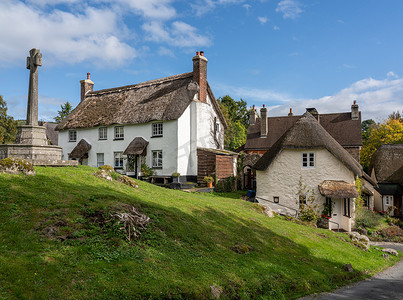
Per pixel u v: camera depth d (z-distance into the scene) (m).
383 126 53.78
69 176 11.27
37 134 12.81
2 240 6.48
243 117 69.69
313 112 39.28
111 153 28.81
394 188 34.06
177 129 25.25
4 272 5.59
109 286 6.04
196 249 9.08
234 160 30.06
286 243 12.72
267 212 18.05
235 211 14.64
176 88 27.66
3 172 9.55
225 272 8.20
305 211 21.83
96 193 9.94
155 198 12.61
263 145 38.62
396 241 23.30
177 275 7.19
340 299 8.77
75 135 31.53
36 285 5.55
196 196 17.11
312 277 10.10
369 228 25.20
